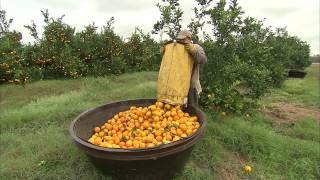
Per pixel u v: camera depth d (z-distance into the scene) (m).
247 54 3.96
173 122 2.40
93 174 2.49
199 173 2.60
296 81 8.98
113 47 7.95
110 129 2.48
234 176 2.71
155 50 4.04
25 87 5.63
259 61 4.20
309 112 4.96
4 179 2.49
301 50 11.70
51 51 6.77
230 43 3.76
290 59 11.05
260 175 2.75
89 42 7.54
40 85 5.80
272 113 4.77
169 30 3.82
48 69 6.85
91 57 7.50
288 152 3.10
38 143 3.01
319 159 3.03
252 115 4.03
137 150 1.84
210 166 2.79
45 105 4.25
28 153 2.84
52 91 5.45
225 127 3.39
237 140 3.17
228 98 3.66
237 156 3.03
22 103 4.54
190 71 2.71
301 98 6.06
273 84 7.13
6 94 5.16
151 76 7.23
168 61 2.68
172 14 3.80
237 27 3.76
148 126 2.45
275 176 2.75
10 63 5.77
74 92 5.10
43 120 3.66
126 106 2.83
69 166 2.61
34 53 6.71
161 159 1.93
